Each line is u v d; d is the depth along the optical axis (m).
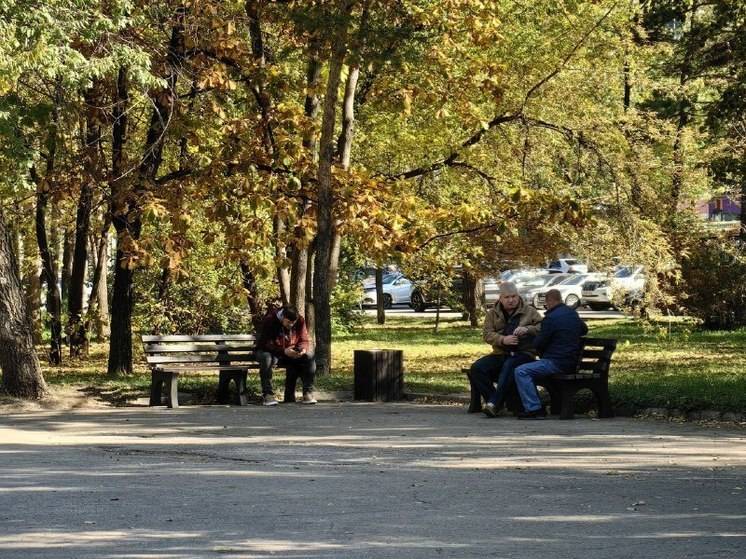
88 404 19.42
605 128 26.19
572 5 25.92
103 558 7.36
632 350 31.66
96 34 19.08
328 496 9.83
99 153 23.80
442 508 9.25
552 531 8.27
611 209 26.62
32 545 7.78
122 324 26.27
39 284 39.66
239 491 10.10
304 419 16.91
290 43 25.03
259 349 19.61
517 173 26.38
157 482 10.64
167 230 27.00
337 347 37.22
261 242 23.11
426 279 44.09
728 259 35.91
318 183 22.70
